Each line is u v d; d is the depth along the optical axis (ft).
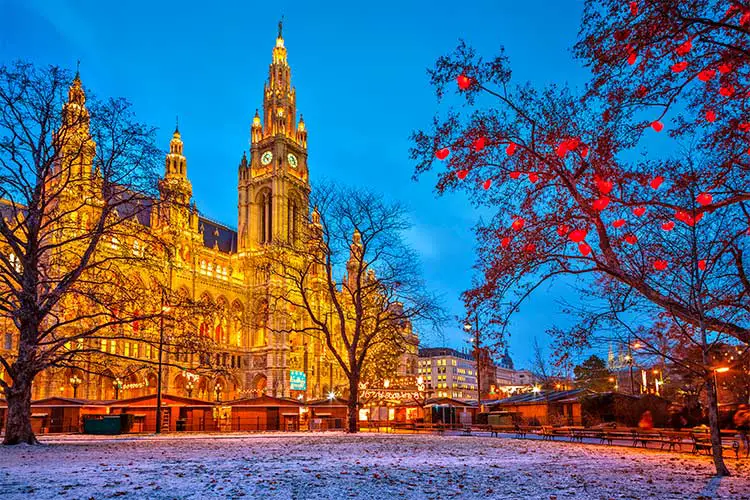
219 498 43.70
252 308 392.06
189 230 361.92
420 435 145.89
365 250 161.27
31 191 106.32
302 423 225.35
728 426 132.77
